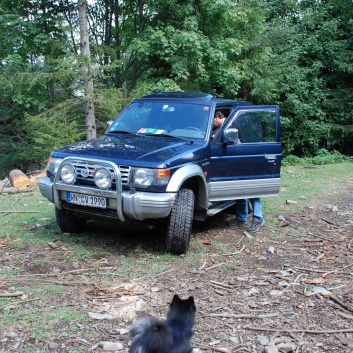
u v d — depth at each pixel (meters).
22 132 14.97
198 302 4.24
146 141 5.82
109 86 14.60
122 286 4.49
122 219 5.03
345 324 3.92
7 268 4.84
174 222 5.26
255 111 6.50
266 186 6.45
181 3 13.58
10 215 7.07
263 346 3.52
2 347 3.34
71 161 5.32
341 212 7.96
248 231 6.55
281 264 5.35
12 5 13.37
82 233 6.18
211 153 5.87
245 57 14.53
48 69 12.26
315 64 16.75
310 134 16.94
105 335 3.58
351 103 17.19
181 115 6.30
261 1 14.48
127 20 14.98
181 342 2.45
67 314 3.86
